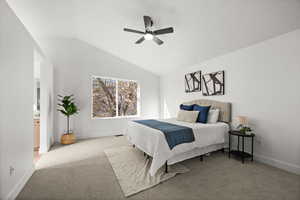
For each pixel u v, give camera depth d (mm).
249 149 2807
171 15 2488
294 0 1731
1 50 1435
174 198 1641
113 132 4719
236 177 2078
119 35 3590
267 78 2516
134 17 2764
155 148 2152
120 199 1625
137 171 2246
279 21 2062
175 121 3439
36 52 2496
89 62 4352
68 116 3764
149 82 5426
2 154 1445
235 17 2193
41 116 3096
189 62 4031
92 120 4398
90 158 2775
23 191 1751
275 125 2412
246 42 2678
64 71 4035
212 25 2482
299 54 2135
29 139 2092
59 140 3928
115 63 4758
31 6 2646
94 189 1799
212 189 1804
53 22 3246
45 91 3121
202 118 3197
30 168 2113
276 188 1819
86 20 3191
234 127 3053
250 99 2775
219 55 3355
